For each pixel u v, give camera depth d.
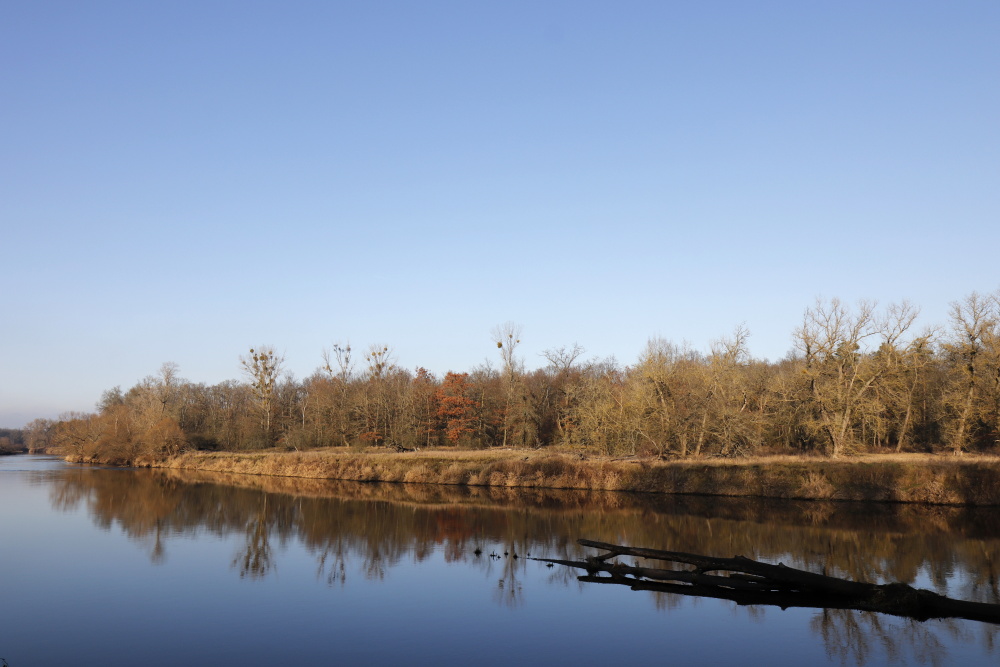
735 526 34.72
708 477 49.00
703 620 18.73
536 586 22.62
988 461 44.88
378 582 23.20
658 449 56.75
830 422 51.94
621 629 17.98
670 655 16.02
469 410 77.88
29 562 26.23
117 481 61.72
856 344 55.44
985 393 51.38
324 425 85.00
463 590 22.08
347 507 42.84
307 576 24.03
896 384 56.06
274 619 18.88
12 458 120.06
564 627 18.17
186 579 23.56
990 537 31.28
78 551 28.38
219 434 89.75
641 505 43.50
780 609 19.78
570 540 31.02
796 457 52.31
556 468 54.03
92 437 100.12
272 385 88.38
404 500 46.53
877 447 59.28
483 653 16.14
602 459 56.38
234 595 21.41
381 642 16.95
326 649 16.44
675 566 25.98
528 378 78.94
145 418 91.94
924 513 38.84
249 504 44.34
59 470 78.06
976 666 15.20
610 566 24.48
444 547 29.42
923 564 25.42
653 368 59.47
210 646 16.66
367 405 83.19
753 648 16.47
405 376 93.00
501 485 54.25
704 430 55.19
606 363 92.38
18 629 17.98
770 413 59.06
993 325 51.19
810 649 16.42
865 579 23.14
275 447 84.62
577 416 63.09
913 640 16.94
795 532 32.81
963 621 18.55
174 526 35.03
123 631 17.86
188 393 104.81
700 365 62.53
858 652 16.19
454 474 56.62
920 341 56.78
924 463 44.53
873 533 32.38
